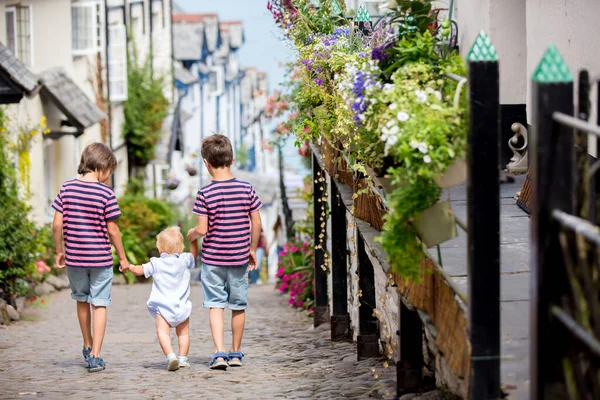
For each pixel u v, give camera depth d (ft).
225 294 28.86
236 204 28.12
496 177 16.05
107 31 90.53
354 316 35.32
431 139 17.21
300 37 36.76
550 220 12.88
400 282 21.17
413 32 22.50
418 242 18.52
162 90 104.78
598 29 23.90
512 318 18.25
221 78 160.35
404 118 17.46
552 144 12.94
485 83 15.93
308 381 25.94
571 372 12.59
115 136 92.58
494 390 16.08
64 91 71.00
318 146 38.93
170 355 28.32
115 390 24.95
